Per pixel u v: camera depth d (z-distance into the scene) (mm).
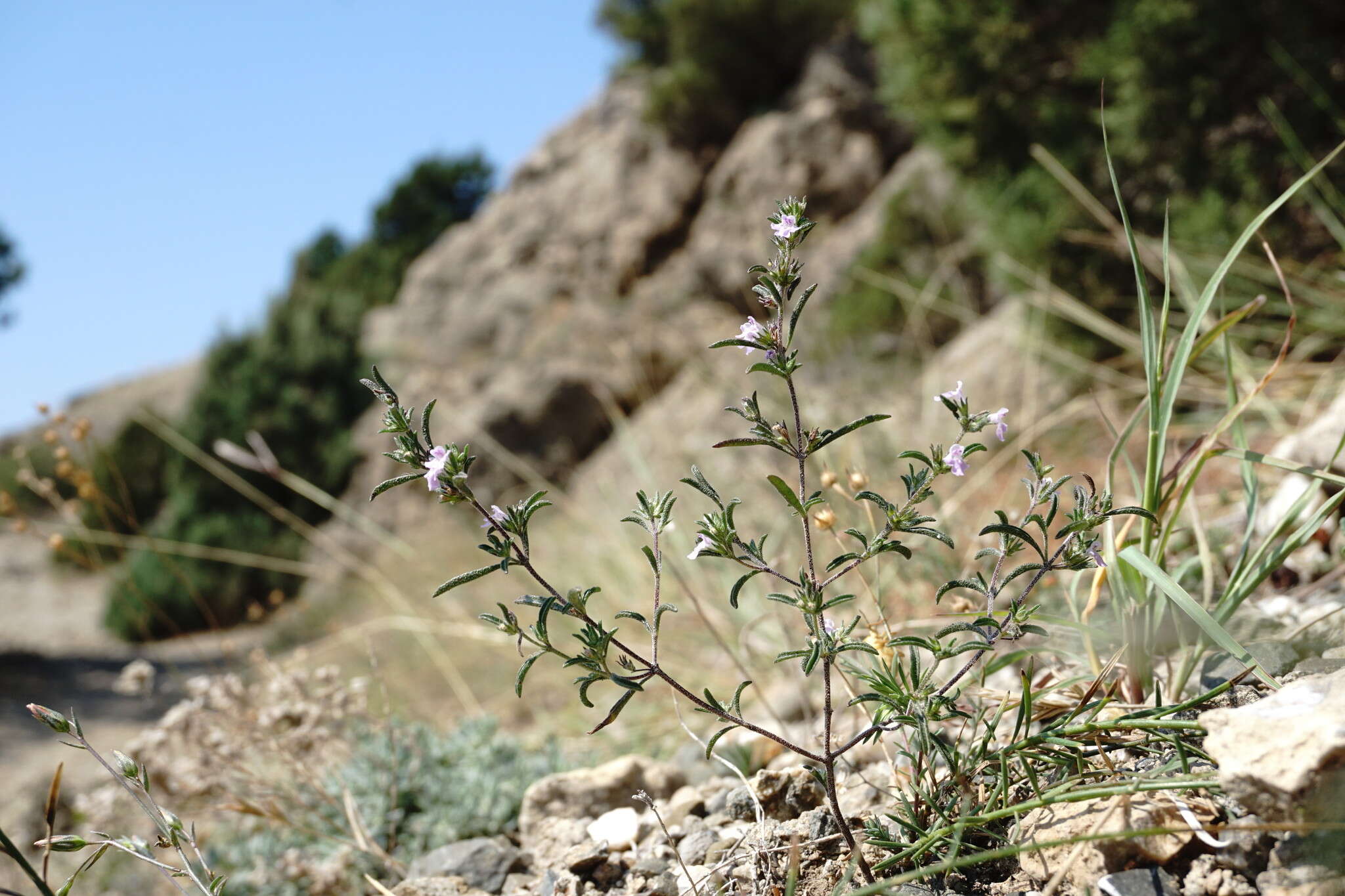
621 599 4457
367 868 2396
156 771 2676
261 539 11766
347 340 14156
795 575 2988
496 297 14938
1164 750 1586
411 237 25328
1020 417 5023
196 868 2627
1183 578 2326
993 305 7762
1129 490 3559
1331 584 2225
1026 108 5902
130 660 10172
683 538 4031
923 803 1619
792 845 1476
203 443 12898
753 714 2748
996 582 1495
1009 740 1796
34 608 12727
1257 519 2611
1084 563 1471
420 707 4641
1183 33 4902
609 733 3318
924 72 6211
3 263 14492
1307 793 1235
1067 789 1524
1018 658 1880
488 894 2002
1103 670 1811
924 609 2584
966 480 4098
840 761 2043
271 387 13289
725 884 1661
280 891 2510
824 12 13094
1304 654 1826
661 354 11891
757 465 4672
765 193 12414
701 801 2105
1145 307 1841
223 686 2795
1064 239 5559
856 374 6496
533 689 4410
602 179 15055
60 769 1602
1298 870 1277
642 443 8039
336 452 12977
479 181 25953
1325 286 4105
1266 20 4754
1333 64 4766
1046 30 5793
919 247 8219
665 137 14461
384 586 4926
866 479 2180
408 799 2680
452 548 7051
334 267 25391
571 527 5852
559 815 2221
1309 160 4559
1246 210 4730
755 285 1432
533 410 11781
